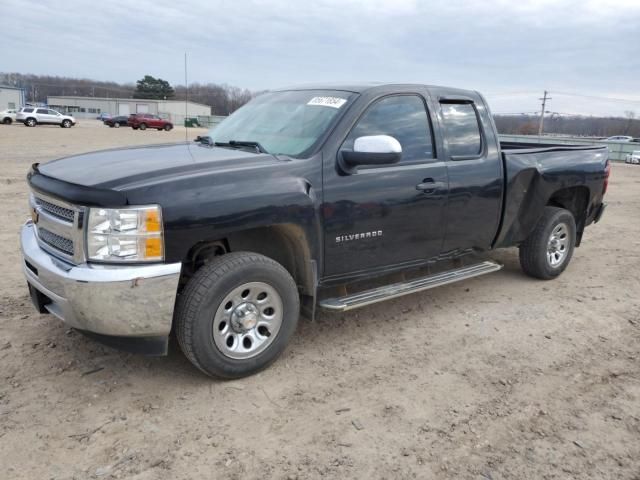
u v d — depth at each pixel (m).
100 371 3.63
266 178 3.51
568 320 4.82
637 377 3.81
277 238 3.88
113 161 3.68
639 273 6.34
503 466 2.81
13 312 4.51
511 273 6.13
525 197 5.27
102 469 2.70
